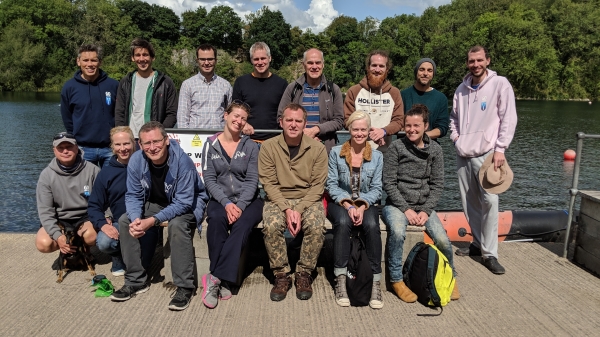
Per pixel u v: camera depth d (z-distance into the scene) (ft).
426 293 10.86
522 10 209.87
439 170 11.91
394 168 12.03
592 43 195.93
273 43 286.46
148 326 9.90
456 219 16.40
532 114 130.93
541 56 186.39
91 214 11.91
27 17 222.07
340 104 14.43
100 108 15.05
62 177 12.38
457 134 13.97
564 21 199.00
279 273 11.44
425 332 9.79
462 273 13.03
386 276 11.92
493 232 13.19
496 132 13.00
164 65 256.11
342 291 11.09
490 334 9.75
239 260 11.14
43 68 209.87
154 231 11.55
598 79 195.52
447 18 233.14
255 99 15.23
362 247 11.05
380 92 14.48
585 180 49.78
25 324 9.92
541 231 16.81
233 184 12.00
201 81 15.75
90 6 237.25
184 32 298.76
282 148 11.78
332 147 13.35
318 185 11.86
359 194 12.00
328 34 317.83
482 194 13.17
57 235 12.15
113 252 12.08
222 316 10.38
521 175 52.19
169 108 15.71
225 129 12.07
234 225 11.24
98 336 9.46
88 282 12.14
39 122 96.78
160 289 11.74
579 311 10.83
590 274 13.02
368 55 14.43
